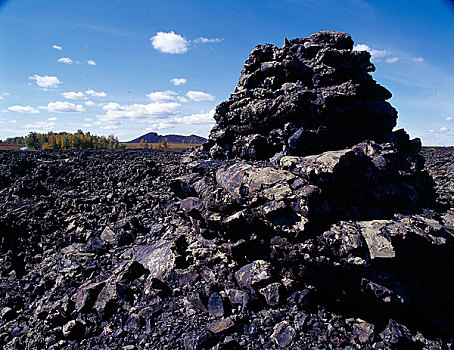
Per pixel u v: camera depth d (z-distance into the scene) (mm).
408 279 7457
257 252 9266
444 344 6648
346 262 7445
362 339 7016
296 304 8008
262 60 14922
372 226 7961
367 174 9375
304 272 8227
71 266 10773
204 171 12500
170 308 8305
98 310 8312
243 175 10047
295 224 8250
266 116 12867
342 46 13648
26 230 13234
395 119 12477
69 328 7746
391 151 10266
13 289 9727
